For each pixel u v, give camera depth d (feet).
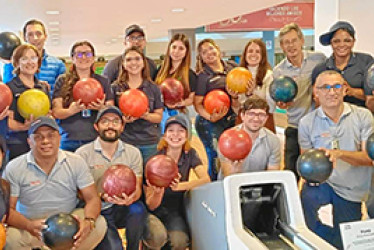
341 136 9.95
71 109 10.89
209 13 22.00
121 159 9.59
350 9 15.28
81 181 8.85
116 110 9.46
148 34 34.96
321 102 9.93
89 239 8.57
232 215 6.58
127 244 9.56
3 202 7.88
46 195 8.64
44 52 13.79
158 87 12.32
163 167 8.82
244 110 10.19
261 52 13.80
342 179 9.88
